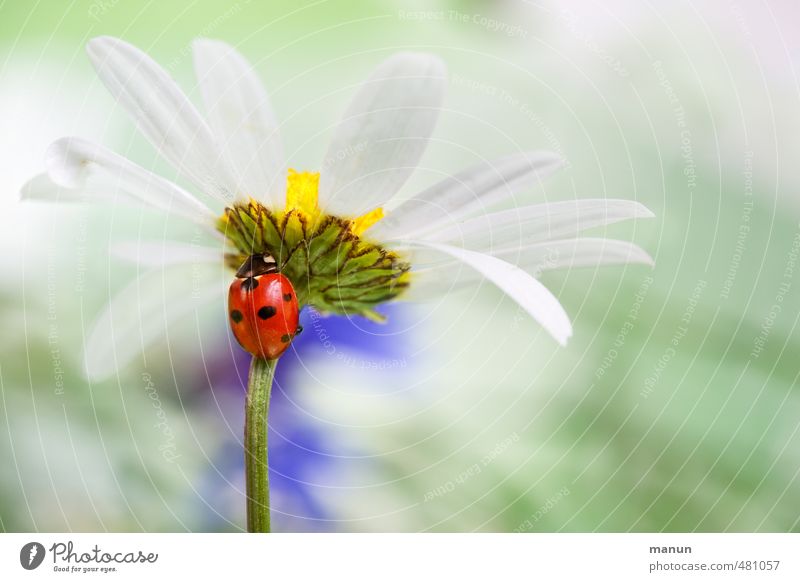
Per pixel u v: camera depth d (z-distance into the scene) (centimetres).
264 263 18
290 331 18
